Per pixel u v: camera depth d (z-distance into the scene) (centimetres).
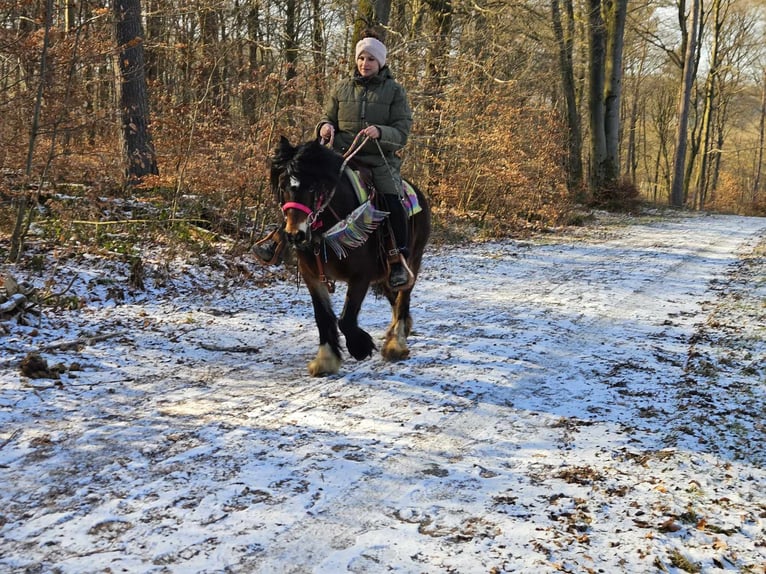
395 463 431
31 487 385
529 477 416
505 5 1808
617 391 567
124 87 1181
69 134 1020
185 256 967
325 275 564
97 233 962
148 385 556
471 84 1581
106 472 405
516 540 346
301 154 512
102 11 959
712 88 3888
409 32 1659
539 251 1358
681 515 370
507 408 529
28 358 552
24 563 314
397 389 566
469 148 1559
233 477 403
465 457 443
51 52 871
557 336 736
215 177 1067
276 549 335
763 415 510
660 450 450
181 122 1121
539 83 2252
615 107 2356
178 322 735
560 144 1827
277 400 534
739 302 886
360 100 602
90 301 779
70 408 500
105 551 326
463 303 895
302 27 2048
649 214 2234
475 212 1638
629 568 324
